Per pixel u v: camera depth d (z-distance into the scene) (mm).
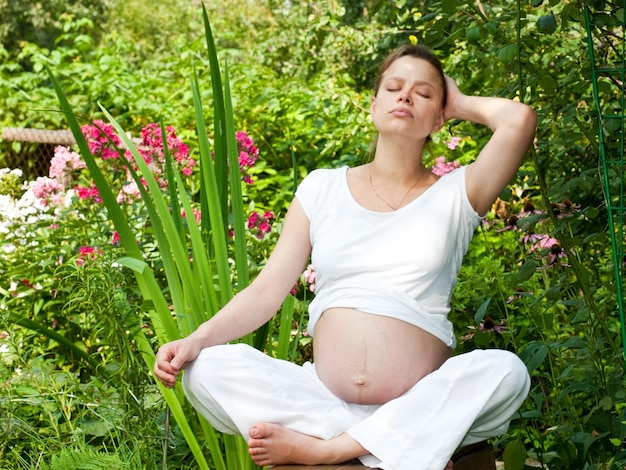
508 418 2055
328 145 5121
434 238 2152
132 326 2648
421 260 2141
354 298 2141
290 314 2598
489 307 3438
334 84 5676
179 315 2469
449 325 2207
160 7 14531
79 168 4199
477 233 4156
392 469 1965
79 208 3877
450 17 2670
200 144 2516
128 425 2623
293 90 5969
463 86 4559
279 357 2553
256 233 3660
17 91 7477
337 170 2371
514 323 3299
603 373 2572
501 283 3367
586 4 2355
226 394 2105
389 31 5422
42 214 4074
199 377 2121
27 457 2867
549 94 2760
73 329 3648
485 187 2191
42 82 7953
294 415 2062
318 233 2271
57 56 7570
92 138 3934
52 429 2805
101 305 2637
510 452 2457
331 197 2299
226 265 2479
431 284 2160
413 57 2258
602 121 2436
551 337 3113
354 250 2184
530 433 2834
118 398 2695
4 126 6773
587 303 2645
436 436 1972
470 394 1995
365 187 2295
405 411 1994
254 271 3414
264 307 2283
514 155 2172
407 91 2217
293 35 8695
